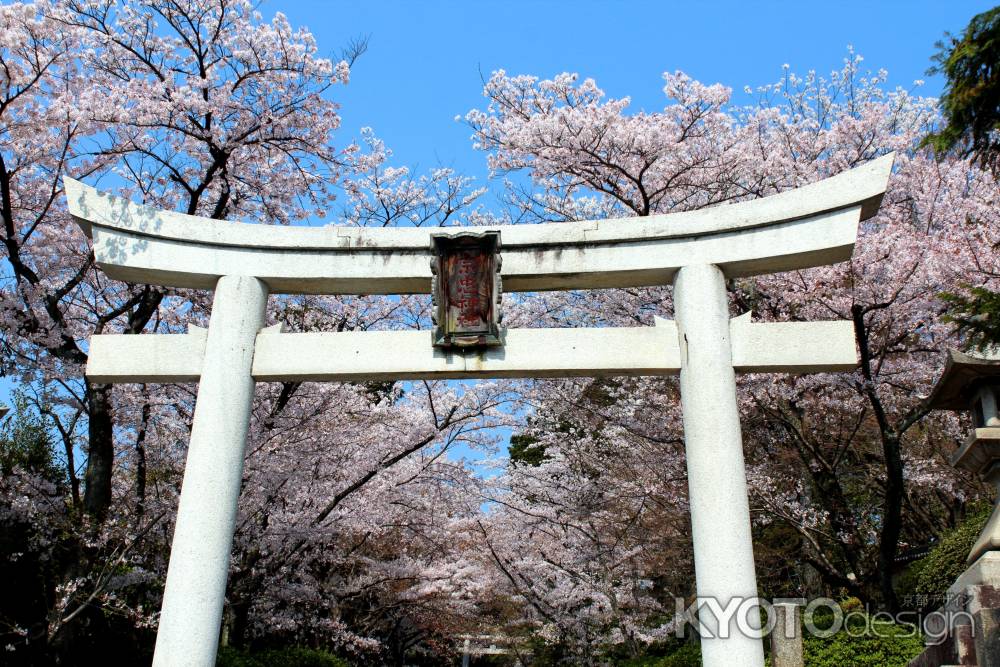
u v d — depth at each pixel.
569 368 7.83
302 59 12.12
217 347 7.91
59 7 11.49
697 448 7.32
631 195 13.90
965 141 8.24
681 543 16.42
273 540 14.30
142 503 12.13
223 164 12.15
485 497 19.42
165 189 12.95
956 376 7.16
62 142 11.44
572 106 13.55
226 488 7.41
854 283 11.49
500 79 13.80
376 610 21.06
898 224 12.56
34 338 10.99
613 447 16.25
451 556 22.34
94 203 8.38
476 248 8.19
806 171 13.09
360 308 14.85
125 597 12.92
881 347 12.34
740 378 11.95
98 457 11.55
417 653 25.98
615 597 18.30
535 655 24.42
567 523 18.84
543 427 17.95
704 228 8.15
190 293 13.12
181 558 7.08
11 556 11.58
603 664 20.06
